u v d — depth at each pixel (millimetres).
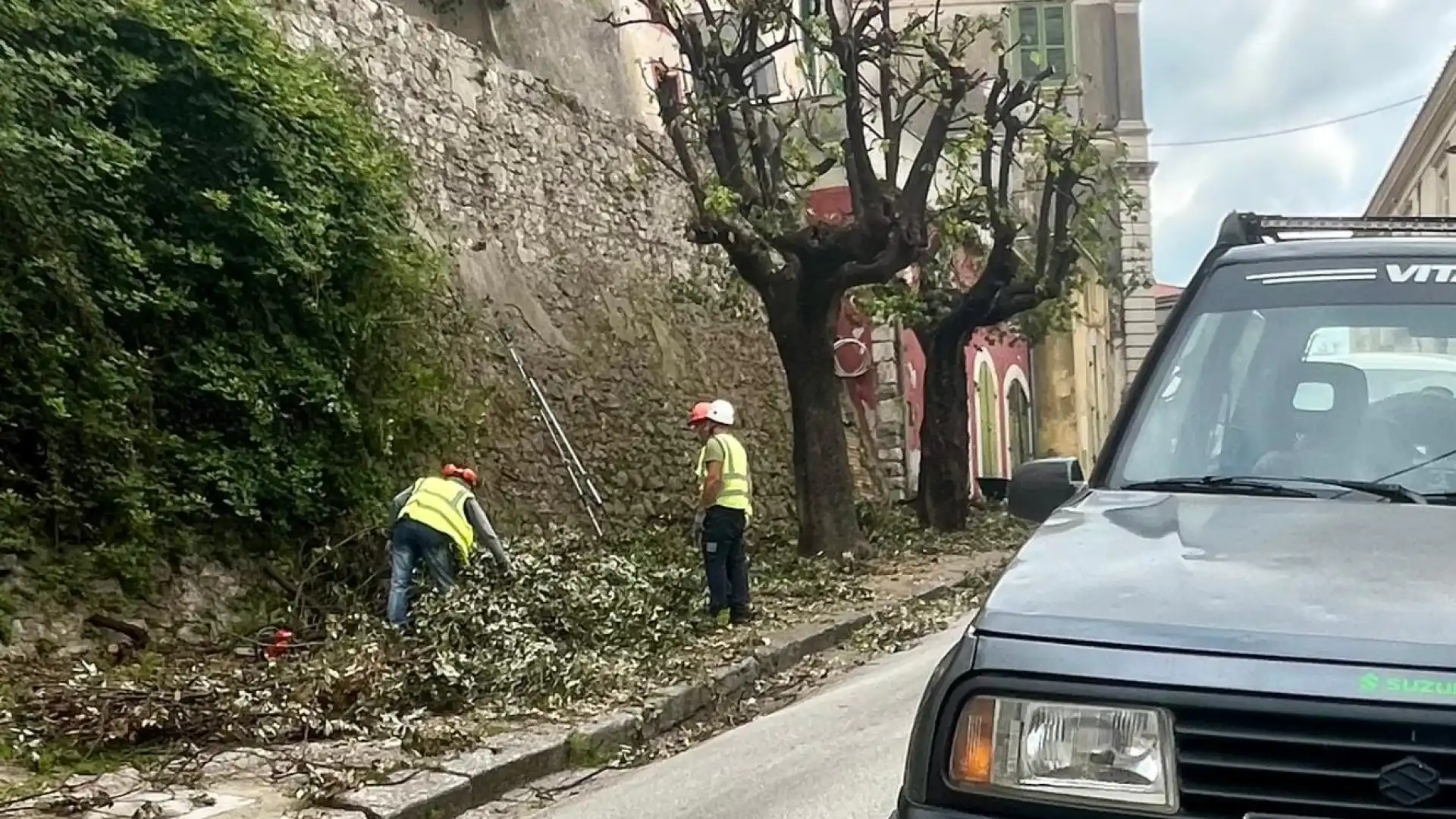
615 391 18359
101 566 9352
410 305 12961
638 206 20812
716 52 15211
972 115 17391
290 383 11102
